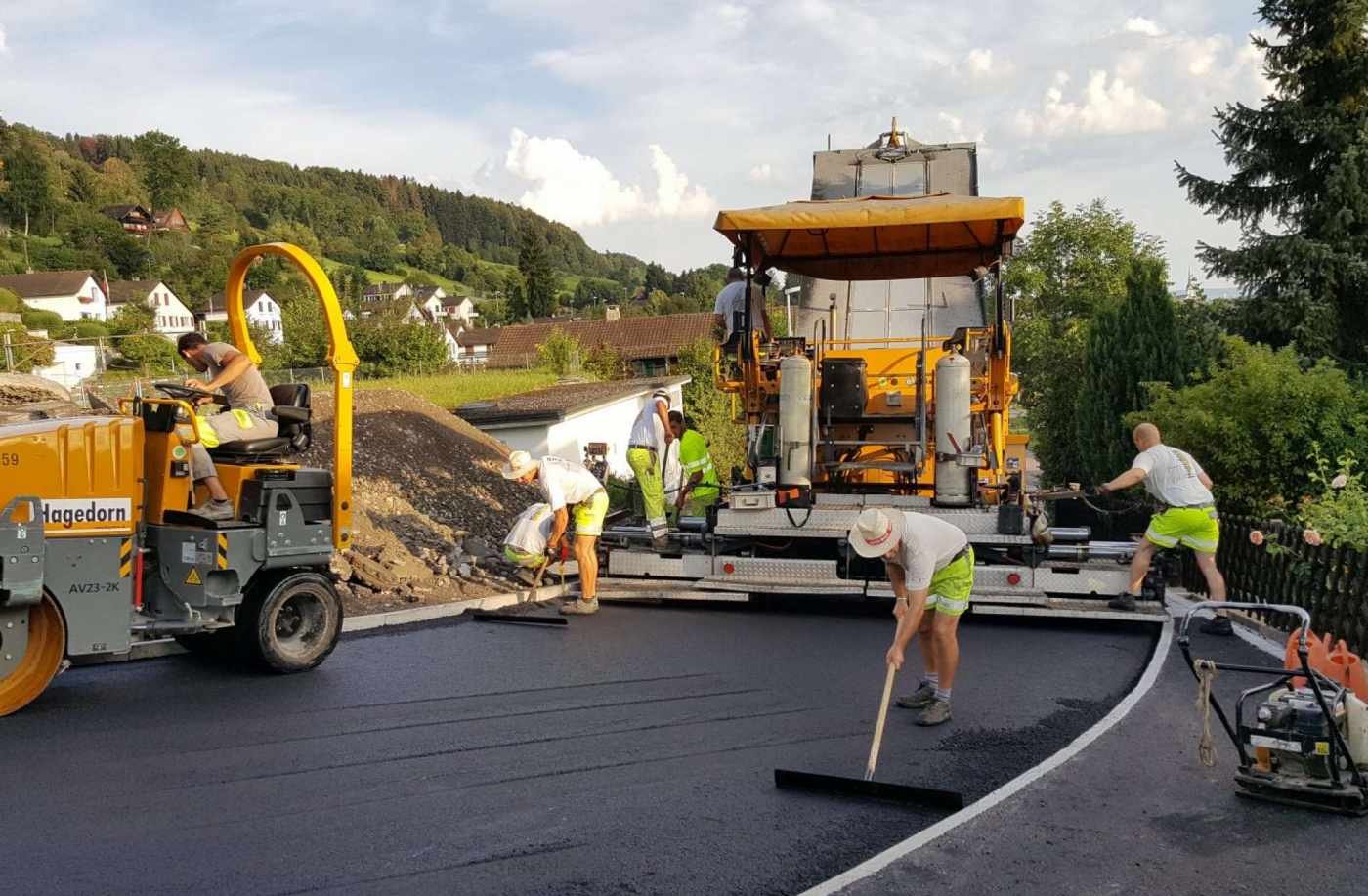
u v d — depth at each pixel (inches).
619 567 390.9
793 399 356.8
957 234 387.5
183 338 291.6
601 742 218.1
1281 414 413.1
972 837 165.9
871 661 291.7
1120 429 574.2
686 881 153.4
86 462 238.8
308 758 205.8
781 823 175.5
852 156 437.4
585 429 828.6
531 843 166.2
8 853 160.1
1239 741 185.0
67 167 5866.1
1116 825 171.5
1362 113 700.0
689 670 279.0
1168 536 323.6
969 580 231.9
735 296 412.8
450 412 748.6
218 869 155.9
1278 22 716.0
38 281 3506.4
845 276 418.0
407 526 452.1
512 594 369.7
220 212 6392.7
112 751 208.4
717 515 364.2
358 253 7628.0
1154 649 308.5
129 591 246.1
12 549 224.5
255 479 271.1
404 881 152.4
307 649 277.3
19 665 233.3
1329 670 201.3
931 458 374.3
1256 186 740.0
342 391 288.0
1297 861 158.1
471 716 235.3
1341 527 310.8
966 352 378.6
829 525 353.7
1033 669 283.9
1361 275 684.7
